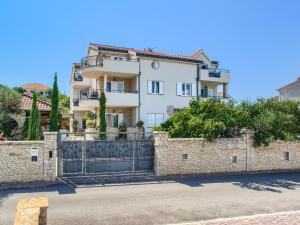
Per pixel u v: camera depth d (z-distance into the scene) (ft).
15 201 36.86
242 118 60.75
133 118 100.22
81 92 136.05
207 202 37.50
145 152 54.29
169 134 61.52
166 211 33.55
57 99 81.87
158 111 99.45
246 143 59.62
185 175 54.44
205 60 128.98
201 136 56.80
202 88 119.34
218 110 61.26
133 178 51.19
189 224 28.94
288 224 28.81
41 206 15.03
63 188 44.04
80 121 133.90
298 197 40.70
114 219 30.71
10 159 45.39
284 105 69.82
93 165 51.34
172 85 102.63
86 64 100.12
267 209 34.76
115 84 102.53
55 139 47.70
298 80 123.65
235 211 33.81
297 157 64.03
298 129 67.92
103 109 88.17
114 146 54.44
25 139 72.54
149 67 99.40
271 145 61.87
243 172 58.90
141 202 37.17
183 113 63.26
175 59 102.78
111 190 43.42
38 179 46.60
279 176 56.34
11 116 77.25
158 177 52.29
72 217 31.22
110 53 104.63
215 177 54.34
